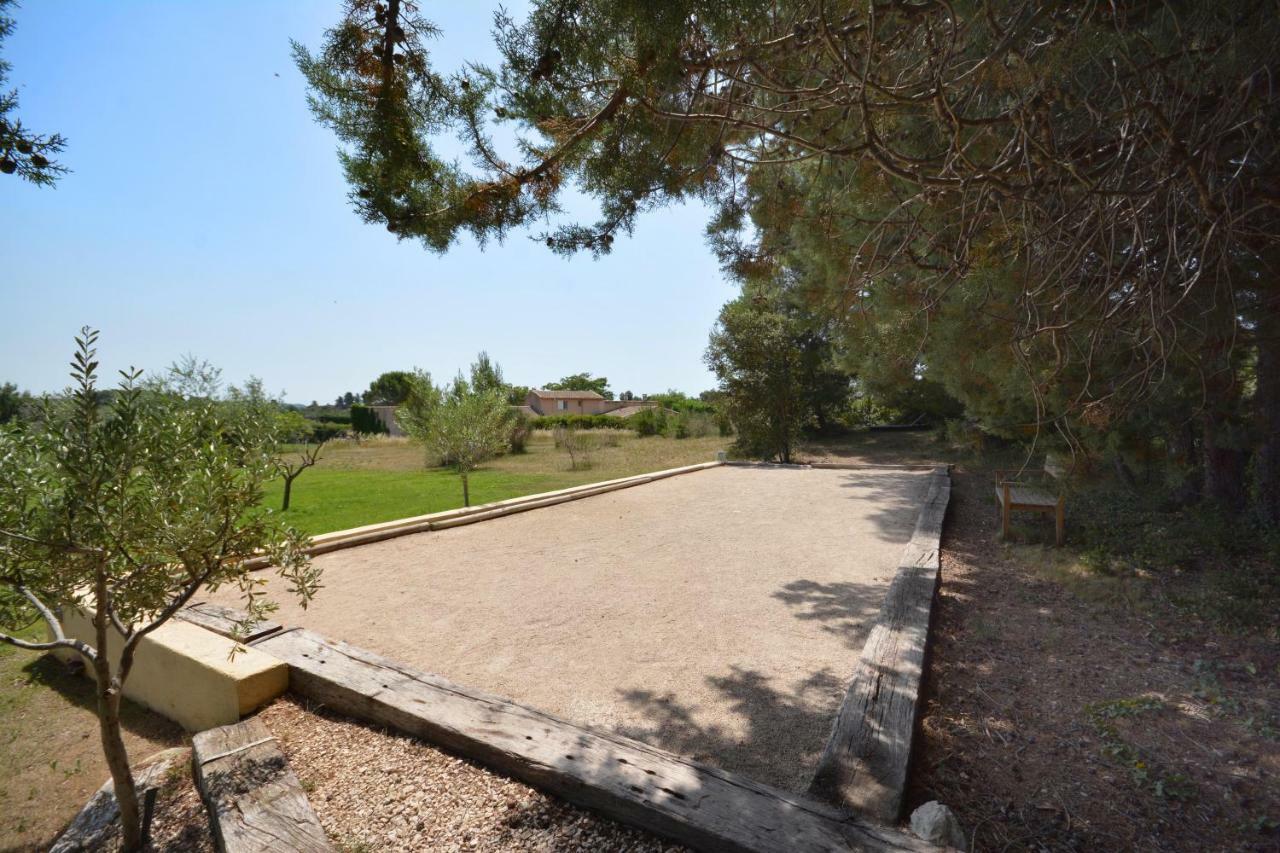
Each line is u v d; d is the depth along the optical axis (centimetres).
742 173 443
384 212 324
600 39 269
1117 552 589
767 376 1608
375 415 3503
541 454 2100
